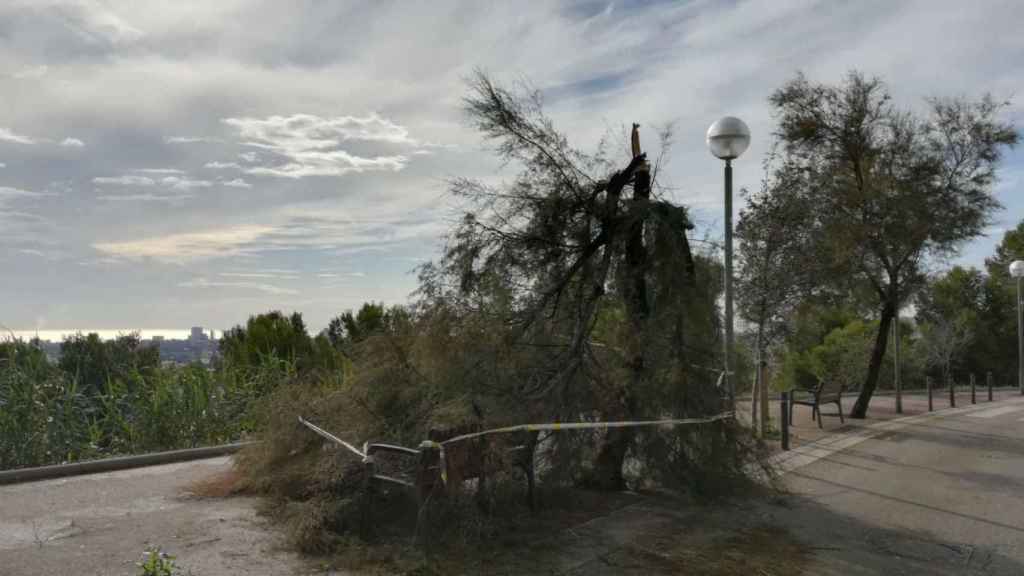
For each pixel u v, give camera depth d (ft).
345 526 19.70
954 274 137.39
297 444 24.49
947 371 112.68
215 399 36.40
